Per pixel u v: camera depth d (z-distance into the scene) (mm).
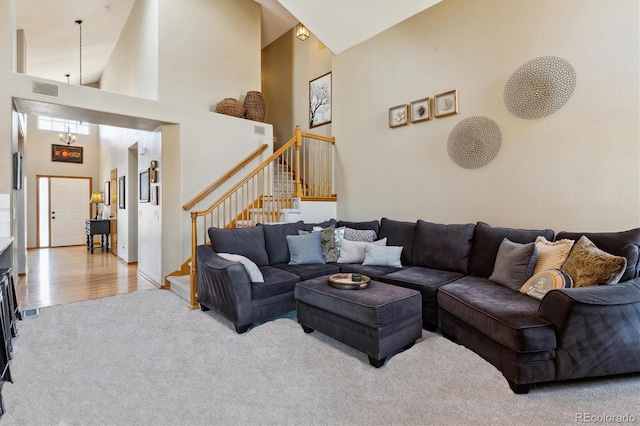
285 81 7035
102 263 6309
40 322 3219
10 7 3418
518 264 2719
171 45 4941
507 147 3441
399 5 4223
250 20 5930
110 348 2695
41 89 3510
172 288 4312
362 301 2449
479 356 2381
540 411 1861
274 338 2873
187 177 4602
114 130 7391
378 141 4715
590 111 2922
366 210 4898
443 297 2801
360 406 1930
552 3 3125
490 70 3555
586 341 2020
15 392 2080
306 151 6312
